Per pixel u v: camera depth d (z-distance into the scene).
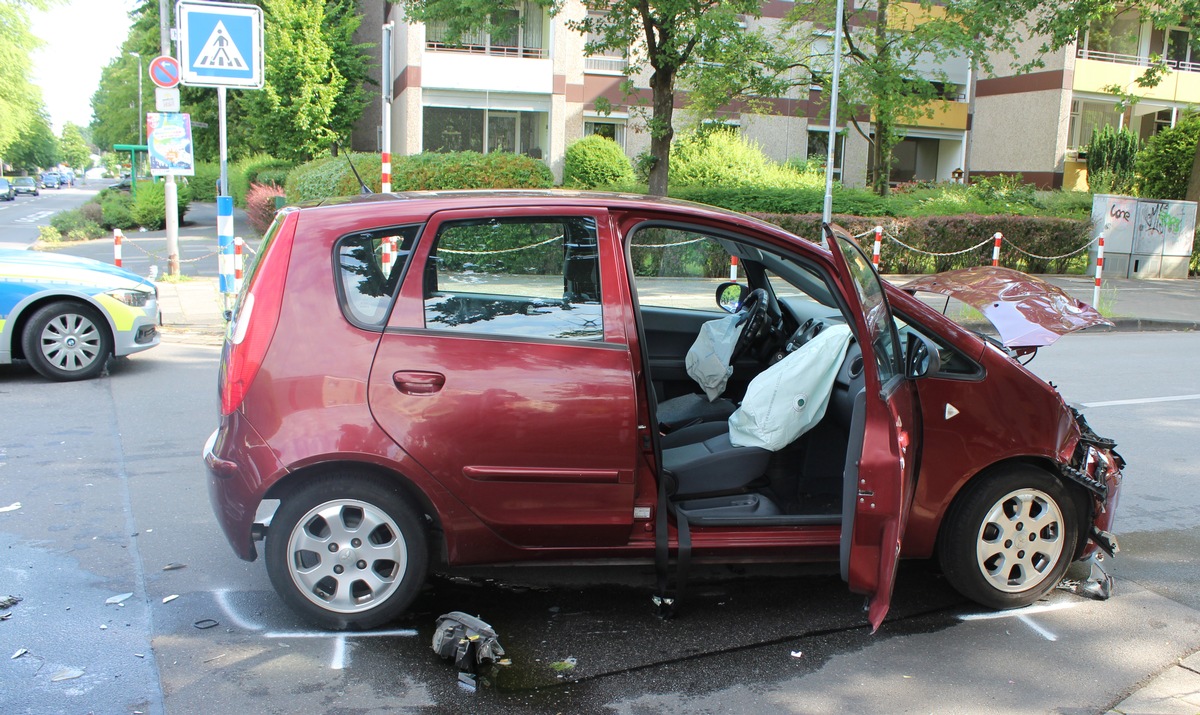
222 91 11.74
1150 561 4.79
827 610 4.11
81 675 3.38
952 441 3.91
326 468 3.62
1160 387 9.22
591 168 25.16
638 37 18.34
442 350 3.59
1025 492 4.02
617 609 4.06
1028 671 3.60
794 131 29.52
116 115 61.50
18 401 7.44
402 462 3.55
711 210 3.94
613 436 3.64
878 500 3.37
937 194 24.52
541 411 3.60
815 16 20.52
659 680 3.46
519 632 3.82
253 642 3.68
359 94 30.41
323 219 3.67
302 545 3.66
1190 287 19.44
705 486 4.17
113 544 4.65
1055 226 20.41
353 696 3.29
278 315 3.57
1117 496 4.31
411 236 3.66
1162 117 32.47
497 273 3.71
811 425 4.19
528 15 26.73
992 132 32.19
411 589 3.74
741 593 4.26
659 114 18.14
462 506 3.62
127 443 6.37
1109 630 3.97
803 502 4.28
